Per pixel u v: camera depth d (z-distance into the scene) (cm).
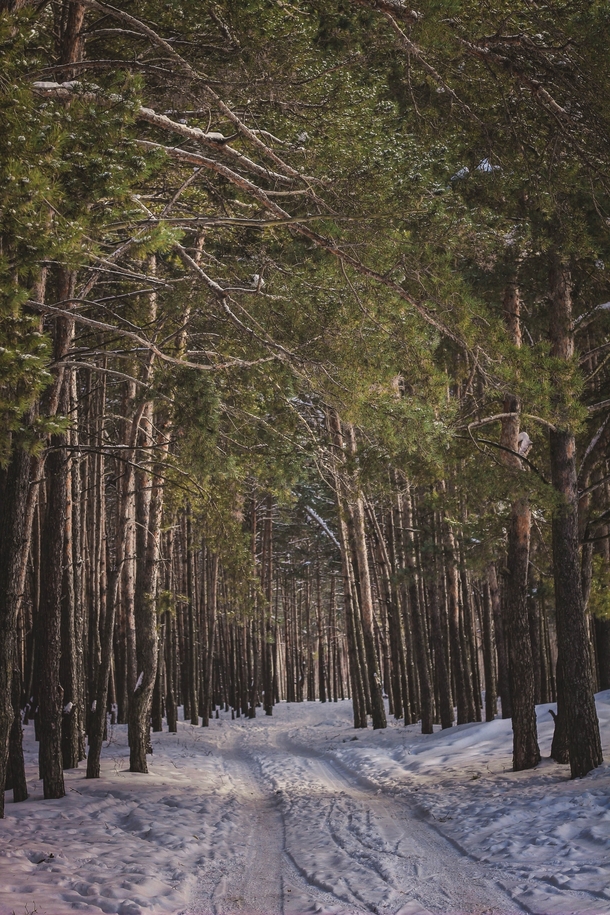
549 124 993
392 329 1022
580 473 1538
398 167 1012
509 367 995
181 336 1333
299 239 1146
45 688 1264
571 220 1056
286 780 1745
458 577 2725
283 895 732
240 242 1226
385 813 1161
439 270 968
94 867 814
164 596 1717
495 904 652
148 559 1706
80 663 1809
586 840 816
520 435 1505
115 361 1552
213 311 1239
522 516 1434
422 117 1019
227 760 2214
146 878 770
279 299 1120
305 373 1065
